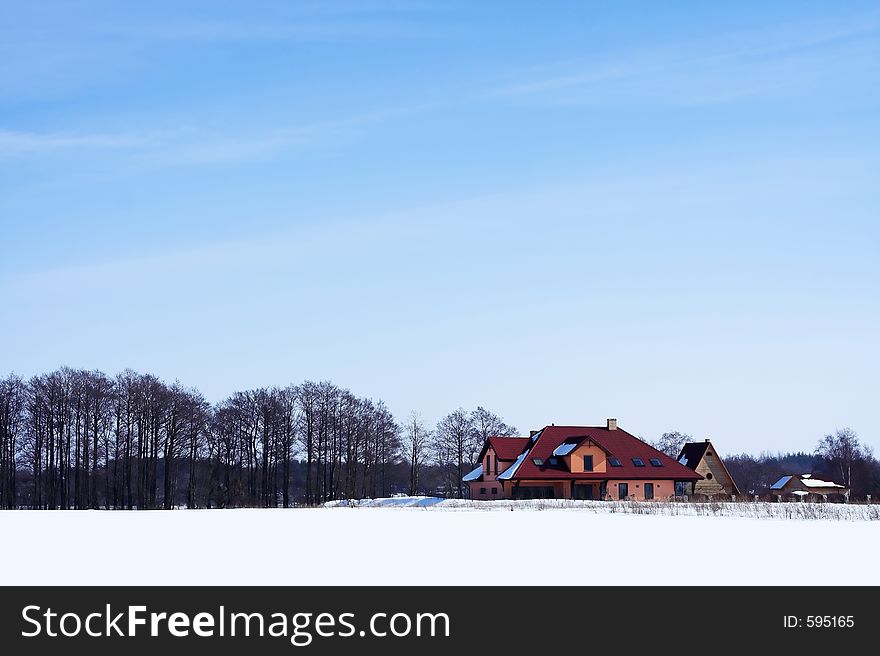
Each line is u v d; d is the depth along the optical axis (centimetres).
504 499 8788
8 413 9862
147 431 10200
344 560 2855
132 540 3456
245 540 3444
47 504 9869
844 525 4022
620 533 3650
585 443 8831
